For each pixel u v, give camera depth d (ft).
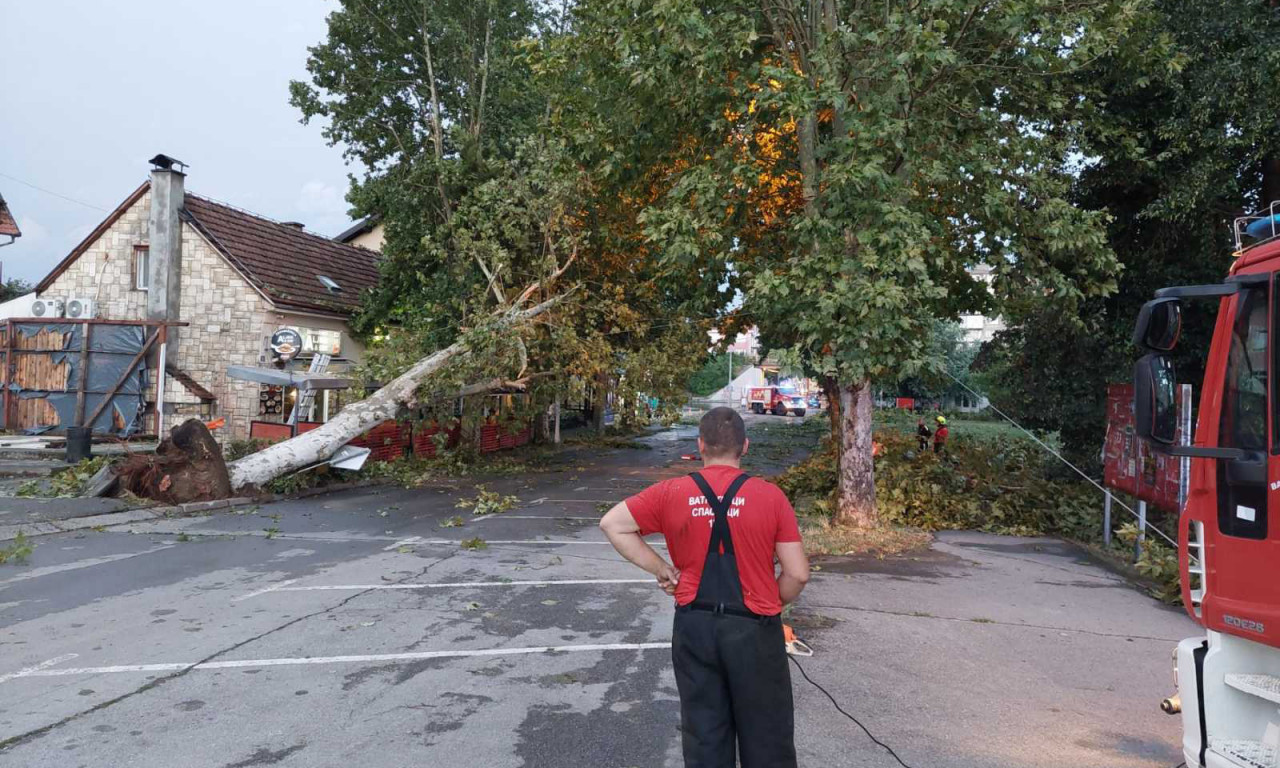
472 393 60.54
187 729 15.30
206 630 21.83
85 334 69.97
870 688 18.10
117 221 74.02
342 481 56.80
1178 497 29.78
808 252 36.63
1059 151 40.45
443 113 74.84
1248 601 10.67
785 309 36.32
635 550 10.89
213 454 45.93
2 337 71.31
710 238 38.01
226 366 71.46
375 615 23.54
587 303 68.64
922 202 40.27
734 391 284.82
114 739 14.80
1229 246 43.52
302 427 58.23
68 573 28.71
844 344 32.86
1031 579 30.25
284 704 16.62
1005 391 56.49
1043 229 37.55
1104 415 50.57
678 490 10.82
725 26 36.99
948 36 38.22
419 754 14.34
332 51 72.18
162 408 69.41
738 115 39.09
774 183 46.96
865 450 39.50
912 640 21.91
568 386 67.05
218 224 76.07
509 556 32.65
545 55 45.37
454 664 19.27
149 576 28.40
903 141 36.06
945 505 43.93
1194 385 45.34
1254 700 10.75
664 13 34.94
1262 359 10.79
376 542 35.73
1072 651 21.26
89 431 55.16
